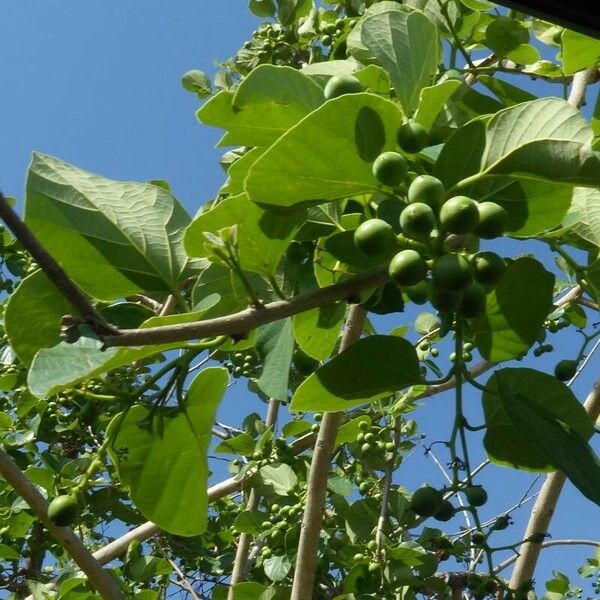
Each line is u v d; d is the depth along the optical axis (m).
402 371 0.82
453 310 0.75
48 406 1.59
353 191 0.77
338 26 1.46
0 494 1.62
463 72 1.05
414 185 0.75
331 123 0.75
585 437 0.81
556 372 0.99
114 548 1.28
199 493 0.82
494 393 0.80
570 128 0.74
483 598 0.89
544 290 0.83
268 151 0.75
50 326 0.79
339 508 1.44
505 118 0.76
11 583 1.78
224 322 0.71
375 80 0.91
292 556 1.41
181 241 0.82
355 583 1.21
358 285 0.76
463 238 0.77
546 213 0.79
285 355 0.82
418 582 1.21
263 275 0.79
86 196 0.80
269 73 0.81
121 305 0.80
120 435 0.81
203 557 1.76
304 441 1.50
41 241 0.79
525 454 0.83
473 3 1.09
